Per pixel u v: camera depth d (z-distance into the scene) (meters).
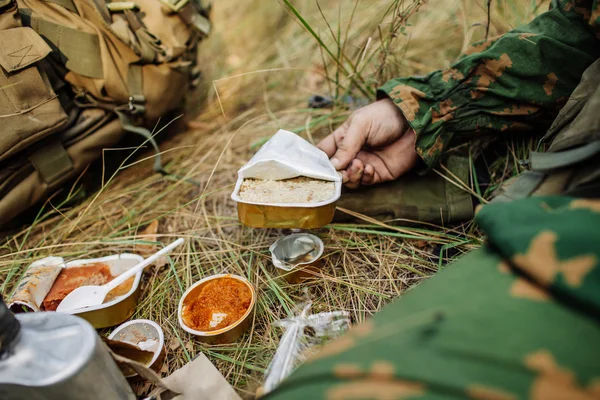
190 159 2.01
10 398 0.80
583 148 0.91
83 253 1.56
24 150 1.52
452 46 2.16
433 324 0.66
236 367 1.18
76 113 1.64
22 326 0.83
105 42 1.61
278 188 1.29
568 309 0.64
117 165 1.98
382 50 1.87
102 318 1.23
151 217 1.75
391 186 1.55
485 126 1.49
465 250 1.43
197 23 1.79
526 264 0.68
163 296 1.39
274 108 2.28
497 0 2.03
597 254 0.64
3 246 1.61
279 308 1.32
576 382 0.55
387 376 0.59
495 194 1.34
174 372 1.08
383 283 1.37
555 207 0.75
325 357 0.67
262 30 2.69
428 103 1.44
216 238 1.60
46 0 1.52
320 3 2.72
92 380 0.83
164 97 1.80
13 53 1.37
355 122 1.45
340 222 1.57
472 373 0.57
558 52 1.32
